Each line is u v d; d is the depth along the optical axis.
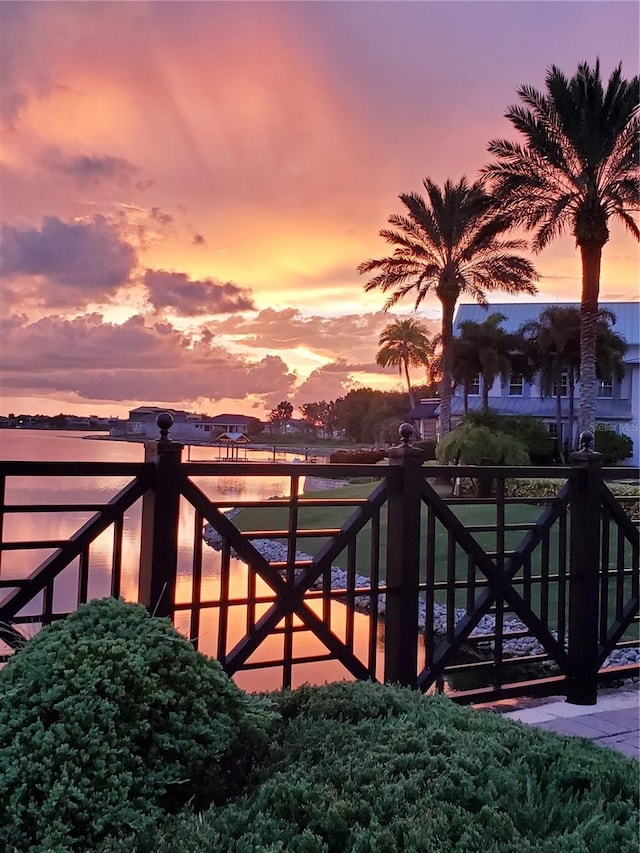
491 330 31.45
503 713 3.88
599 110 17.48
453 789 1.84
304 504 3.17
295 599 3.11
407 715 2.36
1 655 2.27
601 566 4.25
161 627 2.06
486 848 1.64
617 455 29.73
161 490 2.76
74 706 1.72
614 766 2.16
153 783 1.76
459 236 25.39
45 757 1.63
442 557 12.81
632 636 9.27
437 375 36.84
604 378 30.23
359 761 2.00
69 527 11.05
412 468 3.40
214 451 48.56
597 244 19.58
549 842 1.68
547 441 29.17
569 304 35.50
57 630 1.98
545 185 18.69
